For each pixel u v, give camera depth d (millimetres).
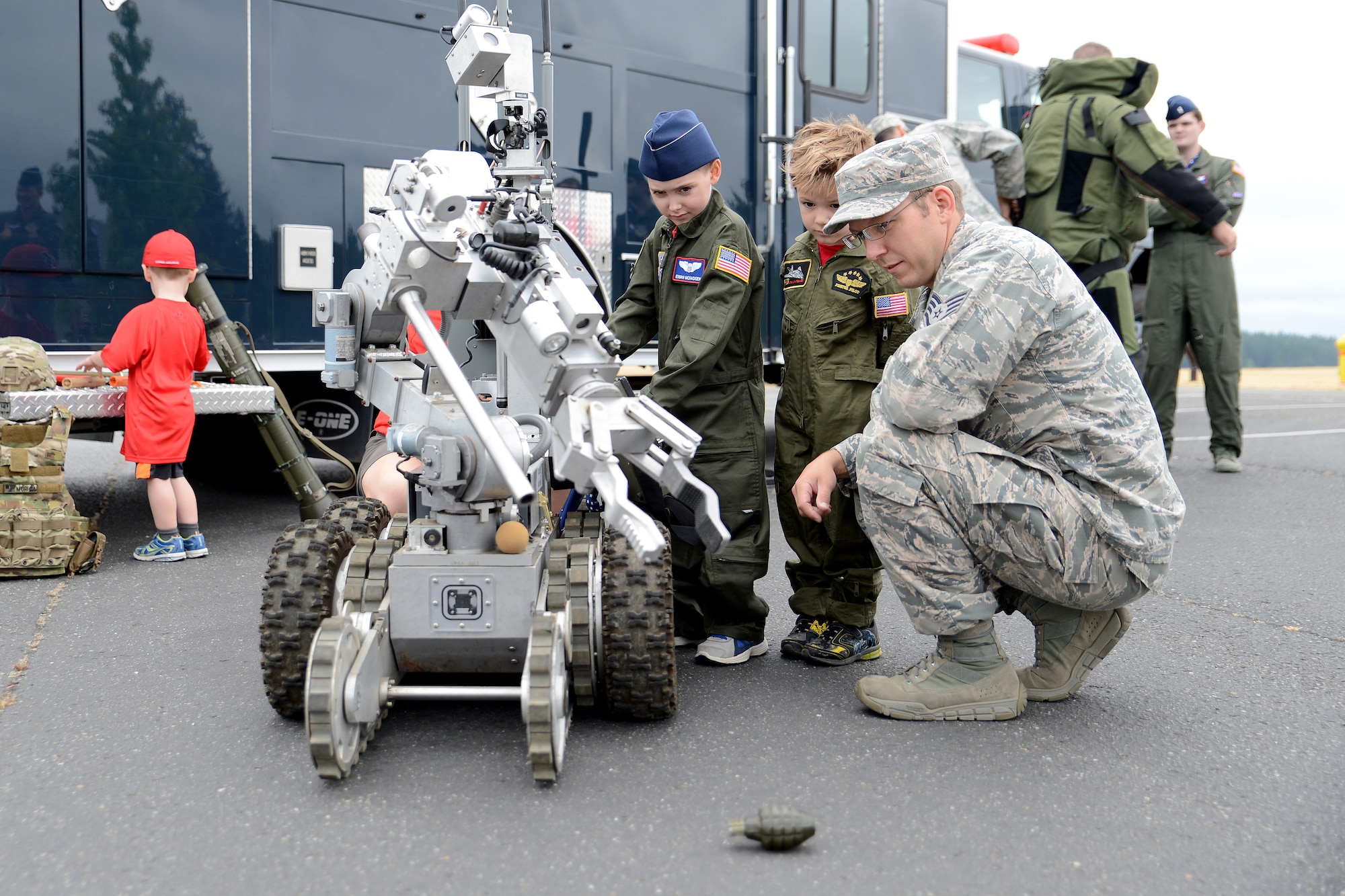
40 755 2188
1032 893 1680
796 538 2943
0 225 3857
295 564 2301
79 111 3994
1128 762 2213
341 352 2387
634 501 2797
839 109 6566
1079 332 2375
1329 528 4895
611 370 2047
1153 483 2410
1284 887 1704
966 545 2436
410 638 2211
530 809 1961
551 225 2457
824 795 2037
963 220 2467
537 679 1981
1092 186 5082
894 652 3033
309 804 1978
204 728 2348
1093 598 2447
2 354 3723
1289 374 23250
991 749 2277
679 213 2773
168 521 3992
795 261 2910
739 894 1674
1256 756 2252
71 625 3125
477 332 2627
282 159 4484
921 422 2375
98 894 1657
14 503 3666
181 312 4000
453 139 4961
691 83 5770
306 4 4504
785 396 2930
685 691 2662
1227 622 3328
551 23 5141
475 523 2232
